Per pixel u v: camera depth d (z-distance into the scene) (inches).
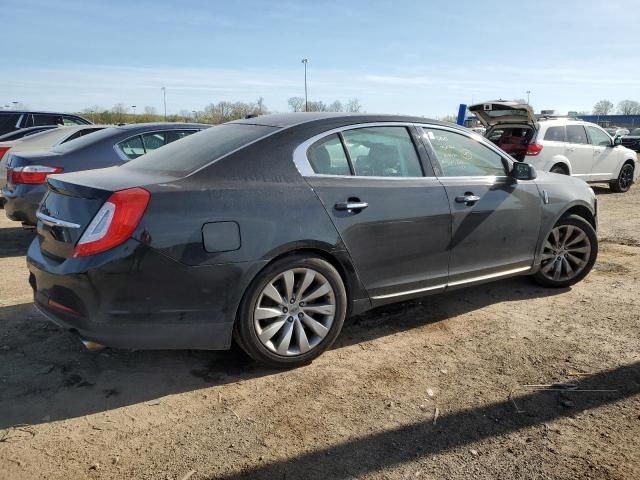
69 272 112.7
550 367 136.3
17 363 134.7
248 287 124.2
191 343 121.0
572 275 196.4
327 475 95.9
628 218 347.3
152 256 112.7
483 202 163.8
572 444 104.7
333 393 123.7
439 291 159.8
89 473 95.6
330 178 137.2
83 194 117.4
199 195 118.7
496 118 410.9
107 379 128.7
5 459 98.5
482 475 95.8
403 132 155.3
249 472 96.4
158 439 105.8
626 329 159.8
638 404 119.0
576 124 438.6
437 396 122.4
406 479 94.8
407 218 146.3
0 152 336.8
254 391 124.5
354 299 142.6
